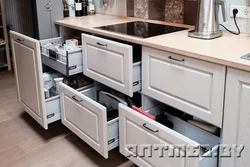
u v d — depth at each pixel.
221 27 2.11
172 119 2.08
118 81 2.05
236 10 1.98
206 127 1.91
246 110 1.45
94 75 2.27
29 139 2.46
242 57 1.46
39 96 2.25
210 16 1.87
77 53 2.31
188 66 1.64
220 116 1.56
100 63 2.16
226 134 1.57
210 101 1.59
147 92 1.97
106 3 3.02
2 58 4.08
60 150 2.30
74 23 2.56
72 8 2.97
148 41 1.84
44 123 2.29
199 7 1.90
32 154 2.26
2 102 3.15
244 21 1.97
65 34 2.79
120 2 2.87
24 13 2.84
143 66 1.94
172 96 1.81
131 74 1.92
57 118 2.38
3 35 4.04
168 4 2.45
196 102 1.66
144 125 1.69
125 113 1.81
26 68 2.34
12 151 2.30
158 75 1.85
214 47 1.67
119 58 1.97
